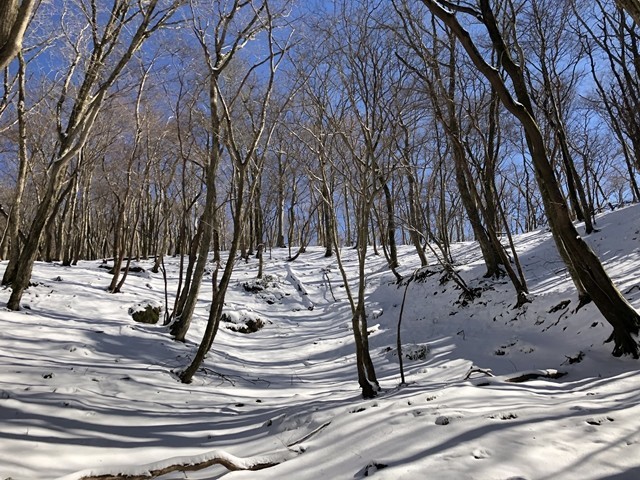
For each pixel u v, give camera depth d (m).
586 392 4.72
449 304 12.14
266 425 4.79
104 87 8.90
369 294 15.73
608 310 6.44
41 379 5.82
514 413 3.71
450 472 2.75
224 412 5.67
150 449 4.17
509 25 10.44
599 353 6.68
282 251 26.16
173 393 6.32
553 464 2.84
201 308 13.40
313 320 14.27
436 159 16.06
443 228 14.88
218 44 7.91
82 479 3.04
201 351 7.17
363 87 7.63
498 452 2.98
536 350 7.70
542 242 14.81
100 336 8.40
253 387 7.54
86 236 27.00
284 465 3.34
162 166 17.98
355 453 3.33
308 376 8.51
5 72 11.41
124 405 5.43
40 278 13.19
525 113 6.57
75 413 4.84
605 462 2.86
